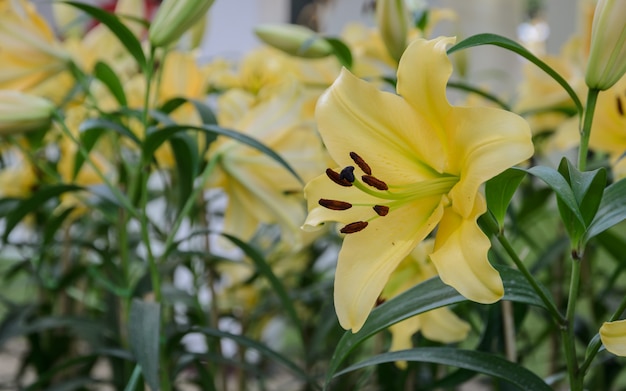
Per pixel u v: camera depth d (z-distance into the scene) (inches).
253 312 64.1
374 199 32.1
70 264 71.9
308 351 54.6
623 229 66.7
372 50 58.4
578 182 29.6
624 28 31.0
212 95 64.3
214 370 58.3
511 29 88.3
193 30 58.0
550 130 60.9
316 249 70.1
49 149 72.9
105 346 59.6
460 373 41.7
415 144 31.6
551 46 99.4
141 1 57.5
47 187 46.8
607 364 60.4
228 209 51.3
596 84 31.9
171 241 46.2
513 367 33.4
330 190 32.6
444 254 29.1
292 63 61.6
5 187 62.5
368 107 31.7
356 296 30.6
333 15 108.4
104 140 63.8
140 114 46.8
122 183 57.3
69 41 61.9
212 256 50.0
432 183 31.3
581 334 59.9
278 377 80.6
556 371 61.3
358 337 33.2
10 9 49.4
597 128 41.7
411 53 30.3
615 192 32.5
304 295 60.3
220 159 49.5
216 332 43.2
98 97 58.6
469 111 29.3
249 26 123.3
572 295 32.4
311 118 55.9
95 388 74.0
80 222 74.4
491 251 44.0
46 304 66.2
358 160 31.2
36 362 64.9
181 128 41.9
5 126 45.4
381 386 55.9
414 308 32.9
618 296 61.7
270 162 49.4
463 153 29.9
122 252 52.8
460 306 49.3
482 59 88.8
